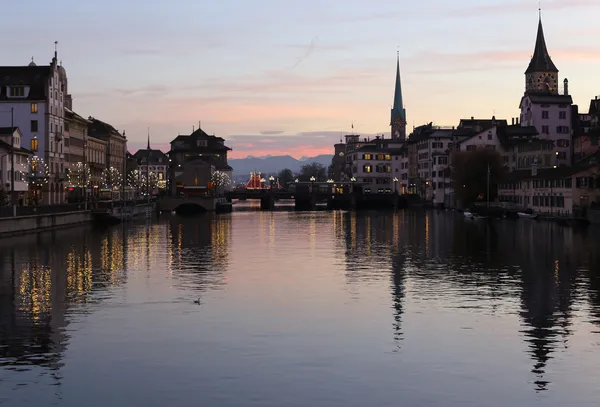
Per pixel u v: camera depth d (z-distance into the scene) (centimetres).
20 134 15975
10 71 17375
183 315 5484
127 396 3725
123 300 6097
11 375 4034
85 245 10838
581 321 5281
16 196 15100
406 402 3647
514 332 4947
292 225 16312
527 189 18862
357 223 17012
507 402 3653
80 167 18962
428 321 5275
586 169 15900
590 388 3838
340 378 3988
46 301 6059
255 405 3609
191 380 3953
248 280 7194
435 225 15712
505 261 8700
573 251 9750
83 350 4506
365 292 6469
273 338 4781
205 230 14588
